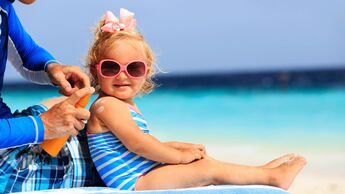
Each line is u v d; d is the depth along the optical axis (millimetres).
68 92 3744
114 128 3738
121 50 3910
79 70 3850
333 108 21938
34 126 3375
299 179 9758
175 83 42250
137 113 3941
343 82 38375
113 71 3900
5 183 3588
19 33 4117
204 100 27406
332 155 11820
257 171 3799
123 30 4031
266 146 13039
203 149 3998
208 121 18406
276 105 24281
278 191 3484
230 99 27984
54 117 3428
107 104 3801
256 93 32000
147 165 3785
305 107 22875
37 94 34812
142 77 3971
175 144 4035
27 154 3641
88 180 3818
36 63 4086
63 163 3732
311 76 43594
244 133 15391
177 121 18500
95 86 4059
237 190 3443
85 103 3586
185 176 3721
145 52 4035
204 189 3432
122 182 3711
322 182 9461
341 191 8844
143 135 3742
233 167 3789
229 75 48344
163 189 3688
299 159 3957
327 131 15406
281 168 3852
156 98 28594
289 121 17984
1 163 3594
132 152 3768
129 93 3941
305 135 14742
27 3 3764
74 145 3803
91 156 3805
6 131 3299
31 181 3641
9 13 4043
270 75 45812
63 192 3398
